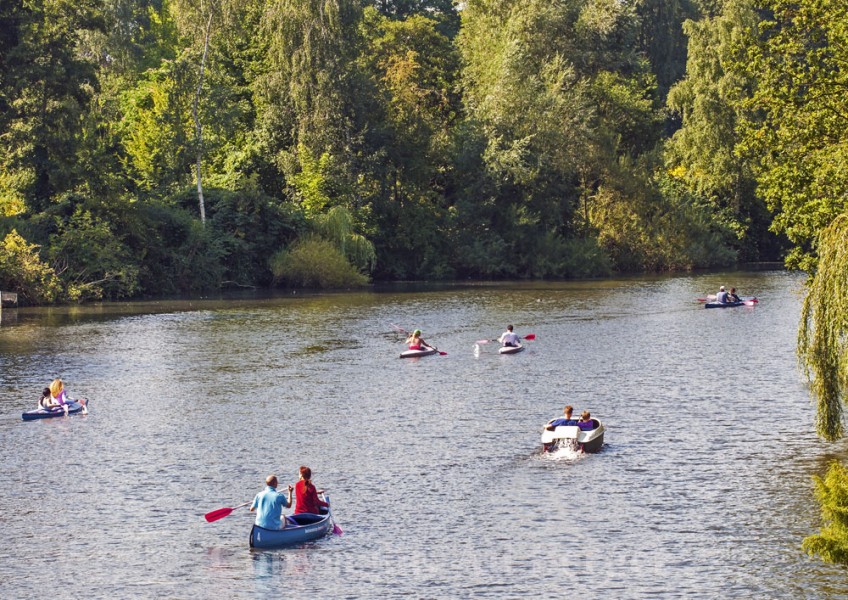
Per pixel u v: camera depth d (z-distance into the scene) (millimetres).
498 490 64500
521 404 88875
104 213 183000
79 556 54438
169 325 141125
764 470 67938
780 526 57531
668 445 74438
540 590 49656
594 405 88062
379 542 56031
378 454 72938
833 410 60375
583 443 71688
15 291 167250
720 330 134625
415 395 93062
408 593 49469
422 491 64500
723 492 63531
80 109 183875
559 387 96188
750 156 88500
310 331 135250
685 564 52531
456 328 138625
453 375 103125
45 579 51500
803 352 62000
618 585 50062
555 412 85500
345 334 132250
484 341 116125
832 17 83562
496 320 147250
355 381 100000
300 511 57812
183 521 59719
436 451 73500
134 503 62875
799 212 82688
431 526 58312
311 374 103625
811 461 69812
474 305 168000
